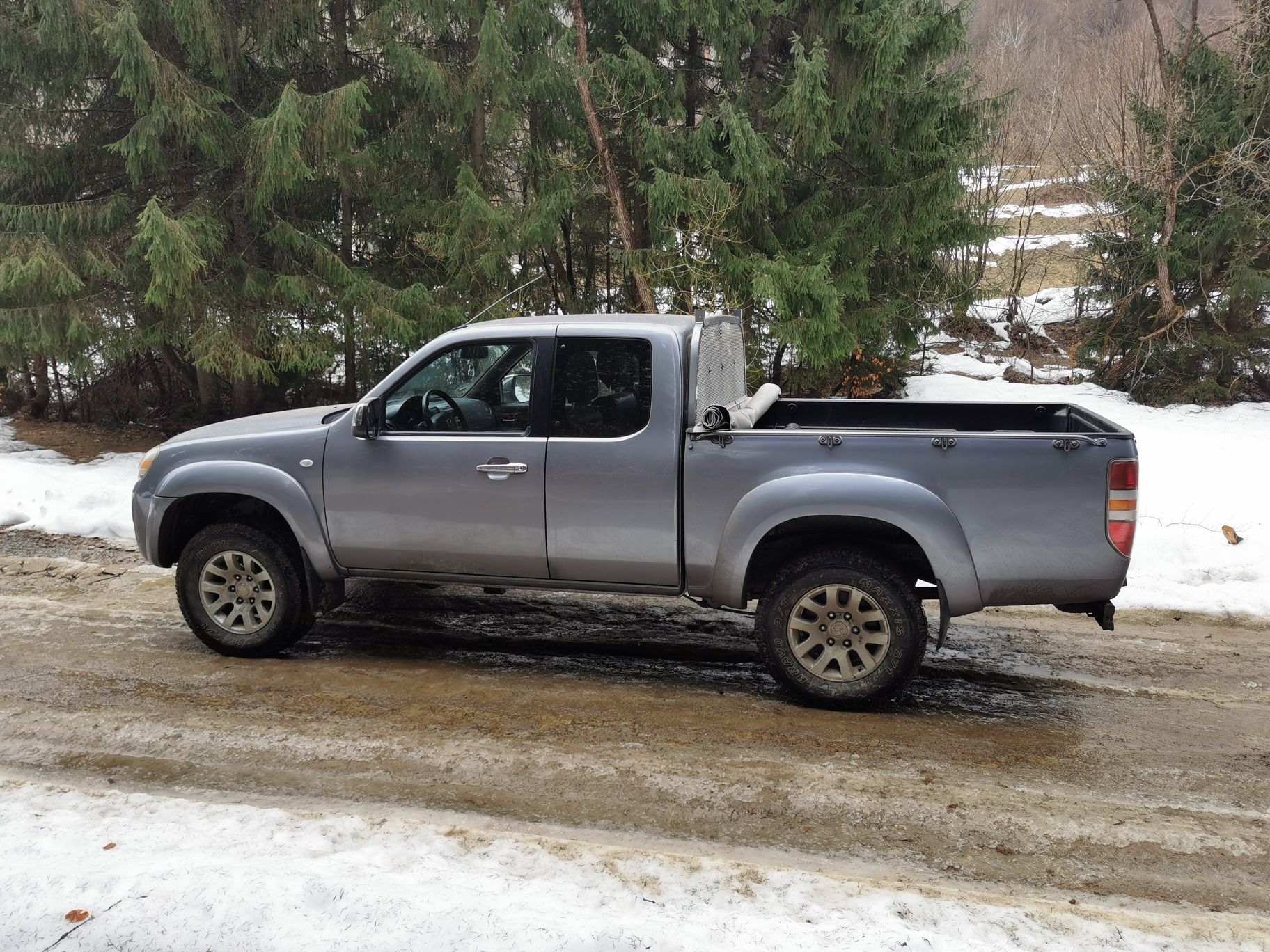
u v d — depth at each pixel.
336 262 10.53
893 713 4.55
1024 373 16.00
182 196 10.72
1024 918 2.83
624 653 5.37
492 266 10.68
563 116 11.68
